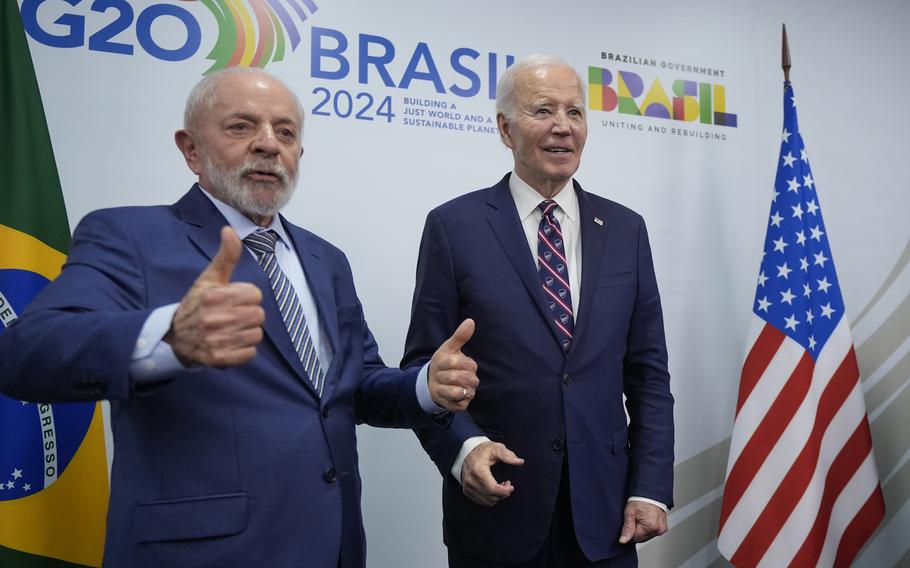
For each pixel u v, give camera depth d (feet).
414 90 8.01
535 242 6.14
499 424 5.60
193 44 7.33
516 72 6.14
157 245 4.28
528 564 5.47
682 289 8.81
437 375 4.51
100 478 6.56
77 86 6.98
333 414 4.46
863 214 9.55
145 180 7.13
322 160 7.64
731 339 8.96
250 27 7.49
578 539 5.30
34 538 6.21
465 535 5.64
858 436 8.18
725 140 9.16
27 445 6.26
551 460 5.47
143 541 3.80
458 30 8.21
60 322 3.48
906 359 9.51
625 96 8.79
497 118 6.38
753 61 9.36
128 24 7.16
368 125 7.82
